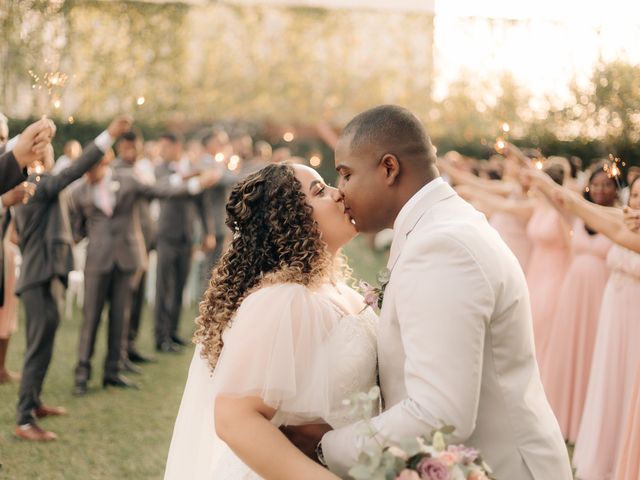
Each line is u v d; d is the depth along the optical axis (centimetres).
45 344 445
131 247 556
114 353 560
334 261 214
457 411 162
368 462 159
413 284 171
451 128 1080
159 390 555
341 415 188
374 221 195
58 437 444
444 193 190
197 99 1226
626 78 634
